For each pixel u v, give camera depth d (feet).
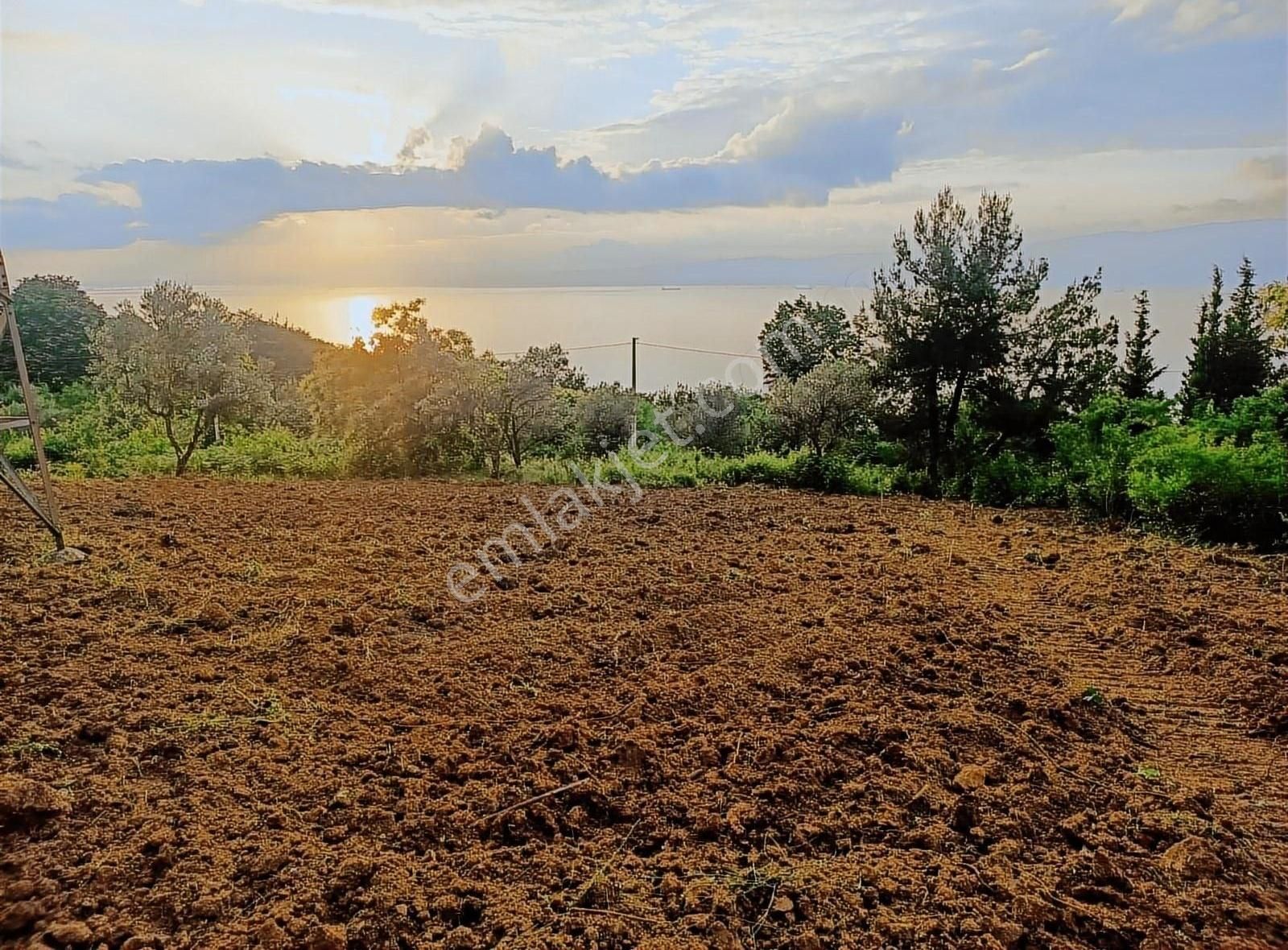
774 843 9.62
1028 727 12.69
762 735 11.84
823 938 8.14
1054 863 9.52
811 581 19.45
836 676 14.07
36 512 17.63
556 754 11.14
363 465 35.81
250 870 8.63
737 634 15.87
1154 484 25.94
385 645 14.61
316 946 7.68
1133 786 11.38
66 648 13.58
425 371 36.99
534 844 9.40
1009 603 18.76
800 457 35.78
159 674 12.90
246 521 23.22
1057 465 32.73
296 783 10.22
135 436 38.70
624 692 13.21
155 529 21.58
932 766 11.34
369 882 8.60
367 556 19.94
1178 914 8.79
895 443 38.29
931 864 9.29
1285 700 14.01
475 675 13.53
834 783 10.91
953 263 34.81
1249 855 10.00
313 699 12.48
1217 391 45.27
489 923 8.14
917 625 16.67
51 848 8.82
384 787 10.28
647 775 10.86
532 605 16.98
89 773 10.19
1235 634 16.93
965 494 34.01
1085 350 35.68
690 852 9.42
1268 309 39.75
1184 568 21.98
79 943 7.59
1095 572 21.44
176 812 9.50
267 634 14.75
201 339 33.45
